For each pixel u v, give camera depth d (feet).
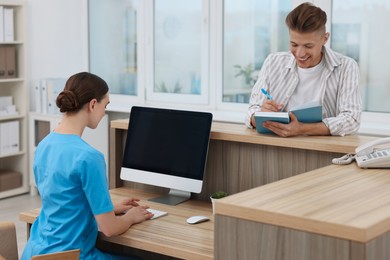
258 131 9.39
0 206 18.74
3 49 19.33
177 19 19.53
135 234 8.35
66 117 8.61
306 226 5.58
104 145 19.69
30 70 20.49
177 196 10.27
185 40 19.44
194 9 19.13
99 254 8.48
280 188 6.73
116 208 9.21
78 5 21.45
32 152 20.08
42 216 8.73
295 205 6.00
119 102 21.03
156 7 19.95
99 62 21.56
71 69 21.59
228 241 6.15
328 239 5.47
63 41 21.22
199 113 9.71
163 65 20.06
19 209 18.42
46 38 20.76
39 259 7.41
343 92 9.71
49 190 8.38
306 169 8.98
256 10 17.95
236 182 9.75
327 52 9.75
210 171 10.02
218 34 18.66
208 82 19.04
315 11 9.31
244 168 9.63
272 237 5.83
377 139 8.37
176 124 9.95
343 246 5.39
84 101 8.50
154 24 20.08
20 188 20.15
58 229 8.30
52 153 8.43
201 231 8.46
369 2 15.99
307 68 9.85
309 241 5.59
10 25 19.34
